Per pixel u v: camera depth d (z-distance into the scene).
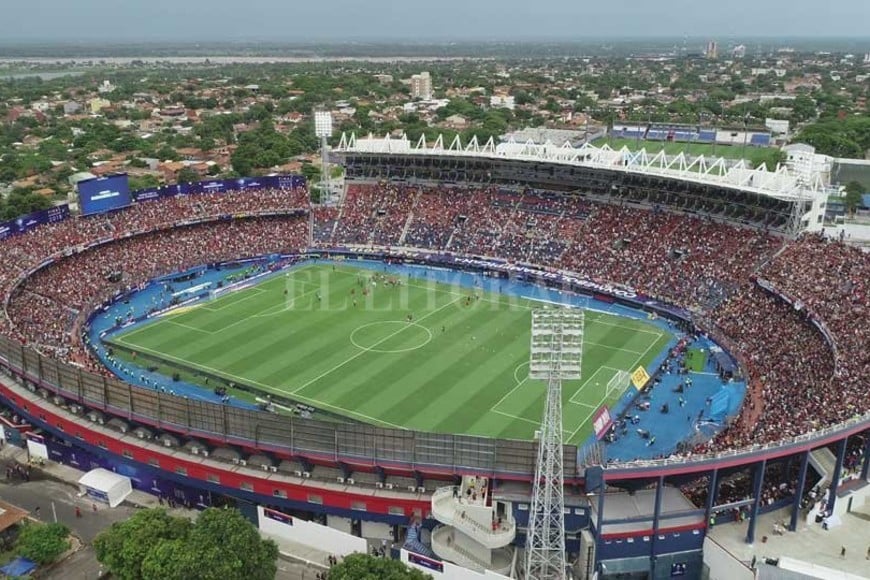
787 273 106.62
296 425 65.94
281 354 102.50
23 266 116.81
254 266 142.00
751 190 117.69
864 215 144.00
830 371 82.06
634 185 137.88
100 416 75.44
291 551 64.19
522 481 61.34
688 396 90.12
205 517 56.94
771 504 63.56
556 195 146.88
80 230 130.88
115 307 121.12
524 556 60.06
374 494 64.06
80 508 69.94
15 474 75.75
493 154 148.50
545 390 91.31
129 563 54.59
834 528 61.06
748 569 55.22
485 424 83.19
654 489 63.19
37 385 80.44
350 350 103.81
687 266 121.69
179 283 132.88
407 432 63.31
